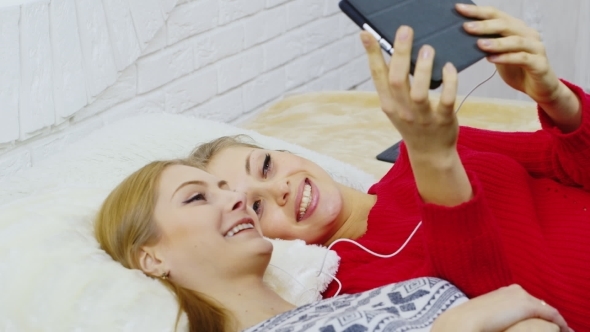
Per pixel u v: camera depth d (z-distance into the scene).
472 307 0.97
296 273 1.28
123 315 1.09
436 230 1.05
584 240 1.21
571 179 1.30
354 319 0.97
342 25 2.60
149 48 1.93
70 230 1.23
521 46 1.06
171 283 1.18
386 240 1.35
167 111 2.03
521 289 1.02
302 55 2.46
